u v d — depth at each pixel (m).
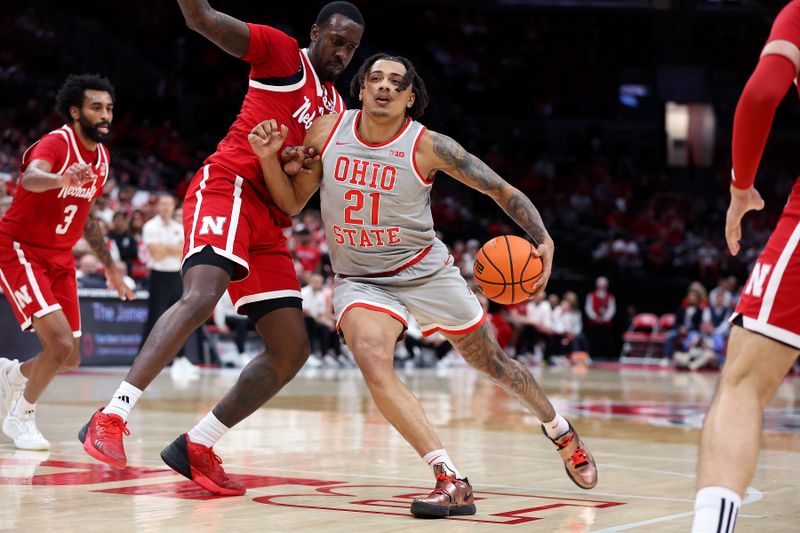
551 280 26.53
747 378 2.93
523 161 33.88
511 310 24.09
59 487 4.63
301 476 5.17
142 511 4.03
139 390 4.29
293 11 32.94
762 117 2.80
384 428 7.75
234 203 4.67
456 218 28.58
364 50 33.94
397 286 4.56
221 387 12.06
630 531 3.76
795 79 3.04
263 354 4.79
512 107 35.97
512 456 6.26
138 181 23.86
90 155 6.18
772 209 33.72
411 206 4.48
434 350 21.30
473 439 7.24
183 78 30.03
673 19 37.56
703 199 34.78
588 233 29.34
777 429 8.62
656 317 26.09
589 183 33.69
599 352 26.39
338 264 4.68
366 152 4.47
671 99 36.41
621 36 37.72
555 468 5.71
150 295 13.79
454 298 4.54
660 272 27.95
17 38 27.38
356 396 11.40
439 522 3.91
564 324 24.50
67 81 6.07
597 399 12.16
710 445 2.85
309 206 25.84
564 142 36.38
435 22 36.34
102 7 29.64
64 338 6.02
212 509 4.12
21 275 6.04
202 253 4.55
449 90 35.12
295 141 4.84
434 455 4.17
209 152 27.97
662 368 23.33
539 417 4.92
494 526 3.84
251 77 4.84
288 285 4.86
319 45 4.94
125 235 16.41
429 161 4.45
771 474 5.64
